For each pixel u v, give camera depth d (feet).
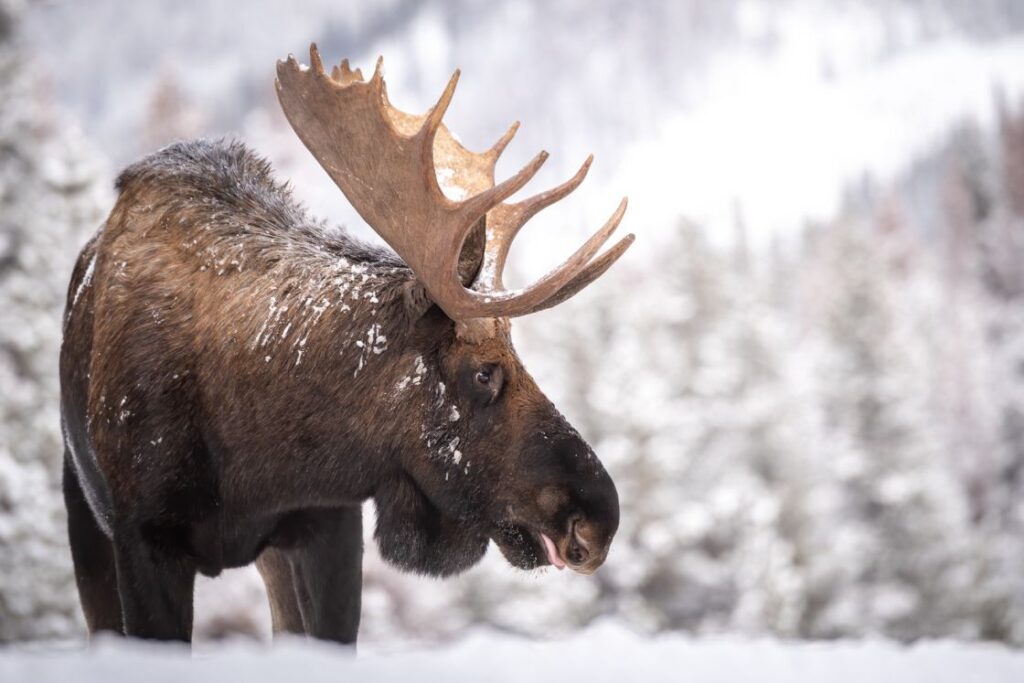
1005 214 612.29
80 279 44.88
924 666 34.30
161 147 46.21
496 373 39.70
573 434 39.52
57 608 142.41
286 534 42.09
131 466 39.45
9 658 25.27
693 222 451.53
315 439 39.99
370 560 234.17
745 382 376.68
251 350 39.91
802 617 291.38
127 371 39.88
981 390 467.11
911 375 395.14
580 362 327.47
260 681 24.25
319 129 41.39
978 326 512.63
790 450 354.74
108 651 26.40
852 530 343.46
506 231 43.21
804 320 621.31
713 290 437.58
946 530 336.70
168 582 39.40
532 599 253.85
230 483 40.16
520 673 29.01
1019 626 313.32
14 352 173.17
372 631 222.28
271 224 42.63
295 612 45.27
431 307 39.88
